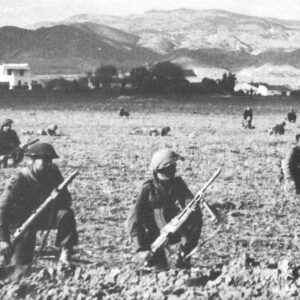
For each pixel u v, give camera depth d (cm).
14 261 1030
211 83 19075
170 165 1024
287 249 1354
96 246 1338
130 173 2539
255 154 3453
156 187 1031
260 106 12938
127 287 912
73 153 3269
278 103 14912
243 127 5944
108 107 10806
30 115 7681
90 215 1669
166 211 1036
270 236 1474
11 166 2503
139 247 1019
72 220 1048
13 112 8481
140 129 4878
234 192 2100
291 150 1994
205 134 4994
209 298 838
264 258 1248
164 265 1016
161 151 1042
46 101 13200
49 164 1052
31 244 1038
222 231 1502
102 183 2234
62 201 1047
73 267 1023
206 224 1567
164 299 845
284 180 2248
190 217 1016
